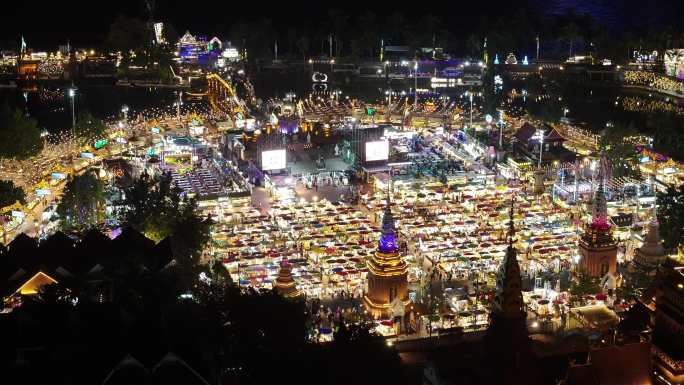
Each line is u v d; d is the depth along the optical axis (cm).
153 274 14300
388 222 16825
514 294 12225
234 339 11919
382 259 16675
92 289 14575
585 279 17288
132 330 11669
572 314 16225
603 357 11769
